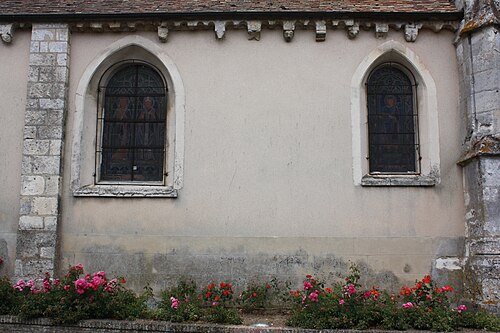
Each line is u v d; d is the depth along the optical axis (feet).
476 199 28.99
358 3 32.89
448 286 28.35
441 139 31.37
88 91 32.63
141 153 32.76
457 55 32.14
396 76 33.14
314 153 31.37
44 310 25.63
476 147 29.01
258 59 32.45
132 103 33.27
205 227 30.71
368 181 30.81
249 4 32.86
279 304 29.66
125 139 32.91
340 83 32.09
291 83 32.17
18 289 27.63
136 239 30.66
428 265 30.07
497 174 28.40
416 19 31.99
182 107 31.99
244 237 30.55
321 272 30.09
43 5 33.30
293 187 31.01
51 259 29.66
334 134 31.55
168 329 24.76
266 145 31.55
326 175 31.12
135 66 33.68
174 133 32.14
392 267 30.07
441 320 24.88
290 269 30.14
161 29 32.24
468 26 30.40
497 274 27.14
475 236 28.94
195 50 32.63
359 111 31.78
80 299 25.81
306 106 31.91
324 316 25.07
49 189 30.45
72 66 32.63
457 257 30.09
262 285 29.89
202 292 29.17
